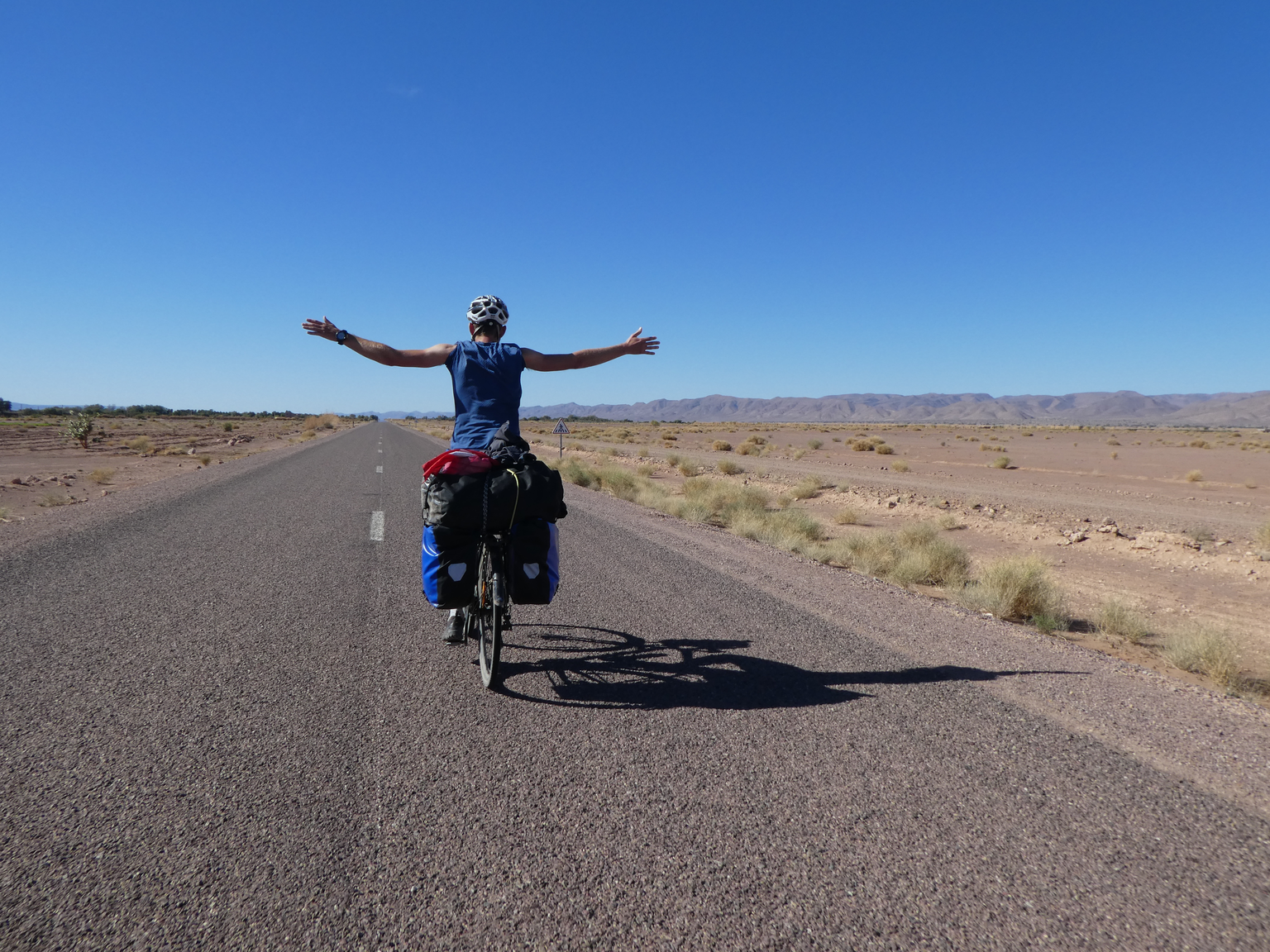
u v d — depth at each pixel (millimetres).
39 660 4434
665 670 4488
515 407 4039
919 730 3621
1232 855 2543
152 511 11531
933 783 3053
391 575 7199
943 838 2631
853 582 7602
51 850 2443
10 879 2273
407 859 2439
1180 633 6164
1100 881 2379
